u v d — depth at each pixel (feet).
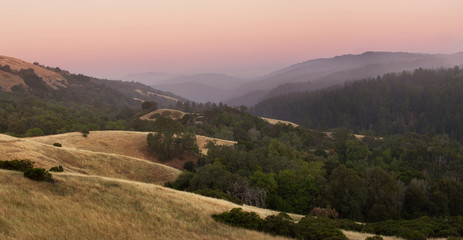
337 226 98.78
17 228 43.65
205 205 82.84
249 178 177.58
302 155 367.04
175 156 296.10
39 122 373.20
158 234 56.29
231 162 204.95
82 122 467.11
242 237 65.21
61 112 599.57
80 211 55.62
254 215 77.71
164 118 320.70
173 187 163.94
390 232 98.12
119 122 482.69
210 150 261.85
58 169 83.35
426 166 357.41
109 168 172.35
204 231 64.23
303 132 572.51
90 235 48.39
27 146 144.87
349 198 173.78
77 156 166.20
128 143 295.48
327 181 193.36
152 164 199.21
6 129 362.94
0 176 60.64
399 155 421.18
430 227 100.27
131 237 51.90
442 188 193.77
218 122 585.22
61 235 45.70
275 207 166.30
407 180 226.58
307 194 177.99
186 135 303.89
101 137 293.23
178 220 65.87
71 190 64.44
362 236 87.35
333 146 489.67
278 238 68.90
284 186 177.37
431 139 568.82
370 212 173.47
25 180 62.39
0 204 49.03
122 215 60.13
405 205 185.16
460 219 108.37
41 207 52.75
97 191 67.87
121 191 72.74
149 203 70.64
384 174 182.29
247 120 617.21
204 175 156.25
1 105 559.38
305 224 83.71
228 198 129.08
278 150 315.17
